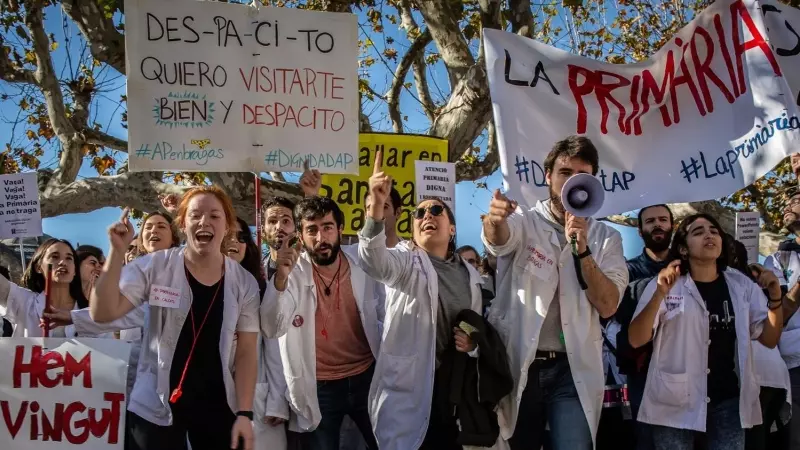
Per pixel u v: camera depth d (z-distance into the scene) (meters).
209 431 4.22
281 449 5.04
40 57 9.93
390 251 4.64
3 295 5.53
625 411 5.69
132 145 5.73
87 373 4.62
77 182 9.62
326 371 4.93
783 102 5.96
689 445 5.11
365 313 4.98
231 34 5.96
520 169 5.97
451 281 4.84
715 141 6.13
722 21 6.21
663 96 6.20
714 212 12.70
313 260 4.85
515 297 4.55
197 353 4.18
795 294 5.52
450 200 6.90
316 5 11.79
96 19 9.39
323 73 6.11
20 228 6.80
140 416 4.21
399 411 4.63
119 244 3.92
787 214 6.80
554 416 4.47
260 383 5.05
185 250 4.33
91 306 3.93
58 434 4.57
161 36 5.84
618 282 4.53
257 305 4.36
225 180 9.45
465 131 9.92
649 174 6.13
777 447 6.49
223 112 5.90
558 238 4.55
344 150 6.11
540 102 6.07
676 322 5.14
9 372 4.60
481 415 4.48
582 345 4.43
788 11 6.26
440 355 4.73
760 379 5.96
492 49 6.08
